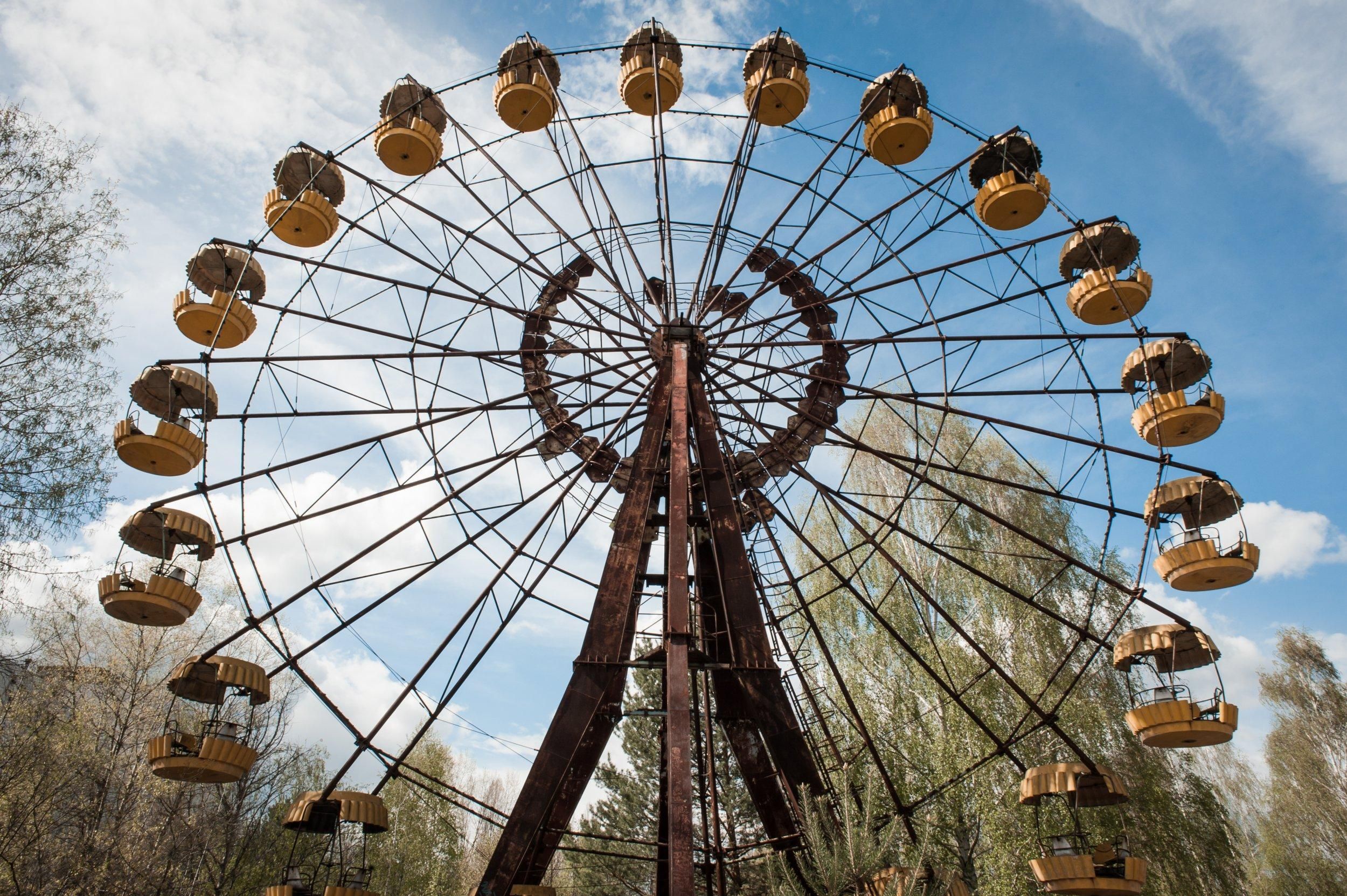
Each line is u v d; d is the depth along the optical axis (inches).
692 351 852.0
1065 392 834.2
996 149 857.5
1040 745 1031.0
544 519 827.4
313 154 895.1
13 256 810.8
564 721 627.2
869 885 457.7
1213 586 716.0
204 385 782.5
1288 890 1815.9
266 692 716.0
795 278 941.8
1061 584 1176.2
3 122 823.7
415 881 1598.2
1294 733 1808.6
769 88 901.8
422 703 732.7
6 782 924.0
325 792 677.3
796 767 628.4
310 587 770.8
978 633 1146.7
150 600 687.7
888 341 881.5
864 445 892.0
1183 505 771.4
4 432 774.5
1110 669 1113.4
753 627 680.4
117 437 722.2
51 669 1026.1
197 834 1123.9
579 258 952.9
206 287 882.1
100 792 1052.5
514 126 955.3
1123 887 652.7
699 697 972.6
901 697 1150.3
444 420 890.1
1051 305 852.6
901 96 916.0
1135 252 831.1
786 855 631.8
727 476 762.8
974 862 1018.7
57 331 815.7
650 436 795.4
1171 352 767.7
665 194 882.1
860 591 1293.1
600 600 684.1
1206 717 672.4
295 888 653.9
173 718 1193.4
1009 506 1274.6
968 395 854.5
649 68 913.5
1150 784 1005.2
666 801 741.9
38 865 944.3
